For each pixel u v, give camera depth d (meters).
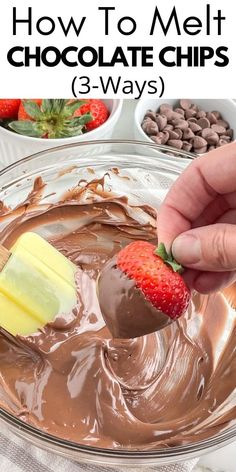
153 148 0.34
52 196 0.34
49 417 0.28
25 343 0.30
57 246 0.35
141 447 0.28
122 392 0.30
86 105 0.39
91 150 0.34
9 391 0.29
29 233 0.31
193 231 0.26
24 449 0.30
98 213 0.35
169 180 0.35
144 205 0.35
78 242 0.35
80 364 0.30
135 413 0.30
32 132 0.38
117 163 0.34
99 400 0.29
